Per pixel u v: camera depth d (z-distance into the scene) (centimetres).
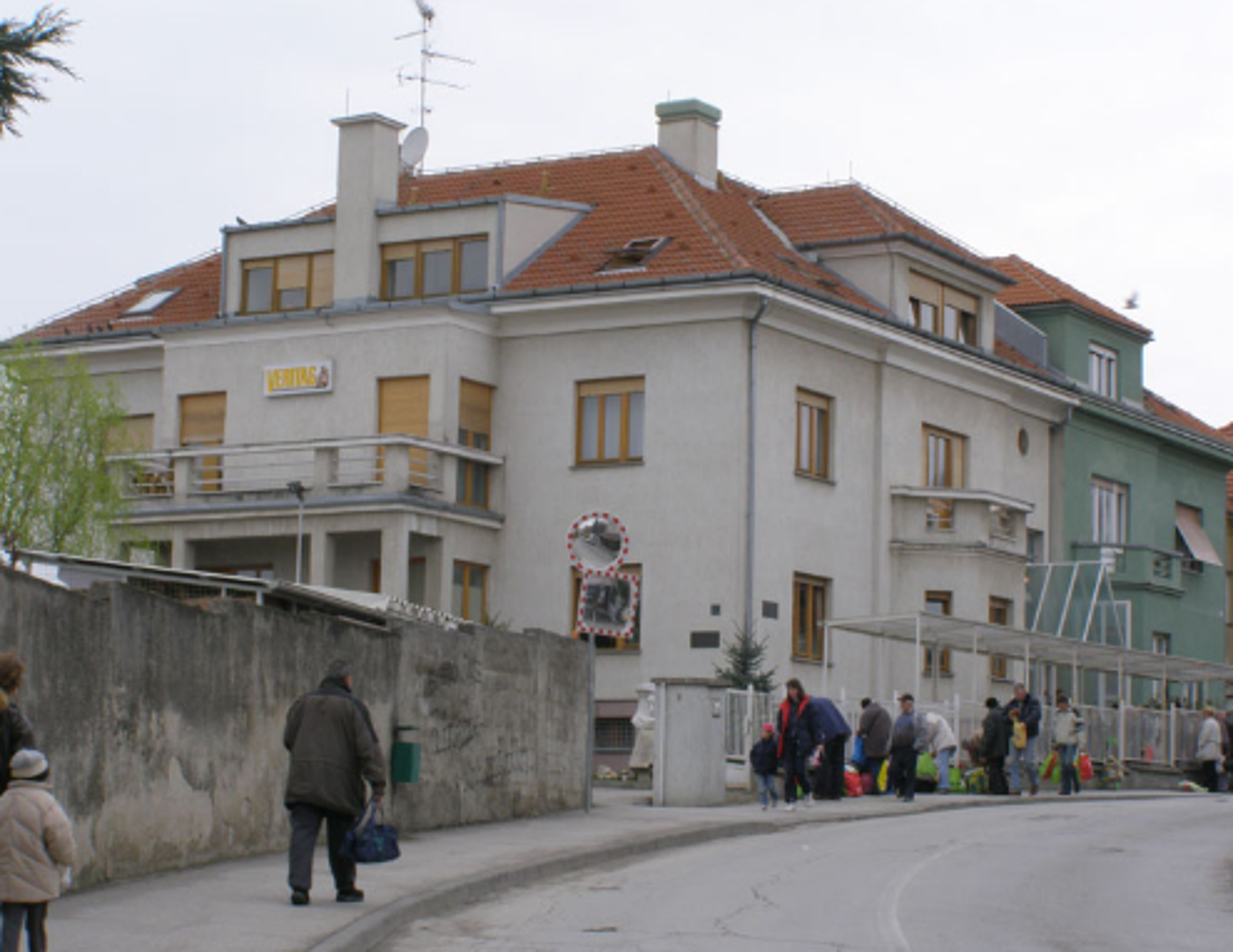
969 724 3669
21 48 1493
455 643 2273
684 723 2780
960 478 4412
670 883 1809
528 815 2458
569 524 3872
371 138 4072
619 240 4019
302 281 4128
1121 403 5069
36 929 1070
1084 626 4678
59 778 1470
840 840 2306
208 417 4122
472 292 3994
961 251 4603
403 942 1406
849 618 3506
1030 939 1457
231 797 1784
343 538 3856
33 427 3716
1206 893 1812
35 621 1433
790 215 4422
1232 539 6162
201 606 1792
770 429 3819
